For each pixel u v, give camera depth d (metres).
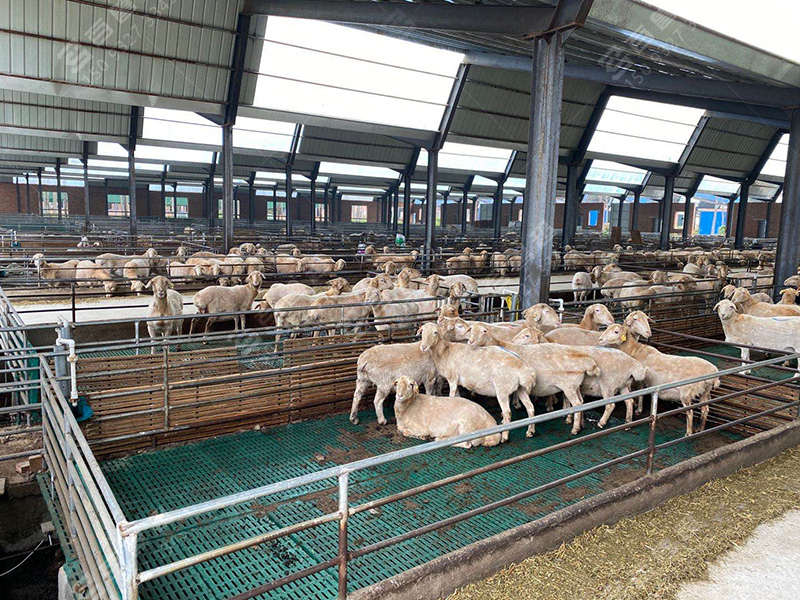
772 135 37.59
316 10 16.66
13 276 17.03
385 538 4.96
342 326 8.41
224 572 4.46
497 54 23.33
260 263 17.36
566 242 32.44
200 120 28.97
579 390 7.64
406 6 13.92
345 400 8.12
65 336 6.45
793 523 5.25
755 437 6.63
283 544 4.84
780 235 17.06
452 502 5.60
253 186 46.19
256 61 21.12
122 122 27.20
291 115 23.27
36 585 5.97
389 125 25.59
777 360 6.63
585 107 29.94
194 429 7.00
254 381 7.41
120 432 6.54
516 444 7.00
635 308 14.75
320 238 34.78
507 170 40.47
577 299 18.20
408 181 36.56
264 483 5.98
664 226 36.12
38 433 6.82
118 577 2.99
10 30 16.39
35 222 38.88
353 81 23.41
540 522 4.62
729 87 17.17
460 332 7.56
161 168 43.00
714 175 38.34
